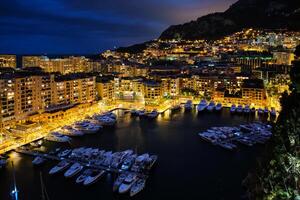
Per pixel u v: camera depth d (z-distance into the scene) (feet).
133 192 342.23
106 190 354.33
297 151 203.10
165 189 357.41
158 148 499.92
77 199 336.49
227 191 350.02
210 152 478.18
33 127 565.94
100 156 439.63
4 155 458.91
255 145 507.30
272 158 234.58
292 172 191.83
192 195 343.46
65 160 427.33
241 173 397.60
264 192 214.07
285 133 239.30
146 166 404.98
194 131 603.67
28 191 354.54
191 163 433.48
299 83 271.28
